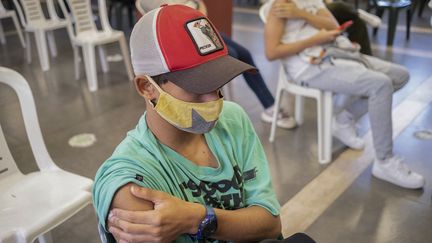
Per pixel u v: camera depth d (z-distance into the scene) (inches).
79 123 121.3
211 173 35.4
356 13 105.8
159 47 30.2
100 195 31.2
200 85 30.4
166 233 29.6
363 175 91.5
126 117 124.8
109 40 150.0
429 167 93.7
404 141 105.0
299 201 83.7
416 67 157.4
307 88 95.2
